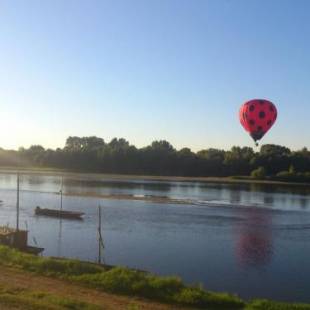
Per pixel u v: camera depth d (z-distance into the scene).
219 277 37.34
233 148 191.62
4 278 21.53
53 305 16.73
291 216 77.81
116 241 51.22
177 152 189.62
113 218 69.81
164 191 121.38
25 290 19.44
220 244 51.34
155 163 184.50
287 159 168.62
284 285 35.34
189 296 19.70
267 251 48.34
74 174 179.12
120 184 140.38
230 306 19.52
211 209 85.00
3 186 125.50
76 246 47.91
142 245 49.38
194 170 179.62
